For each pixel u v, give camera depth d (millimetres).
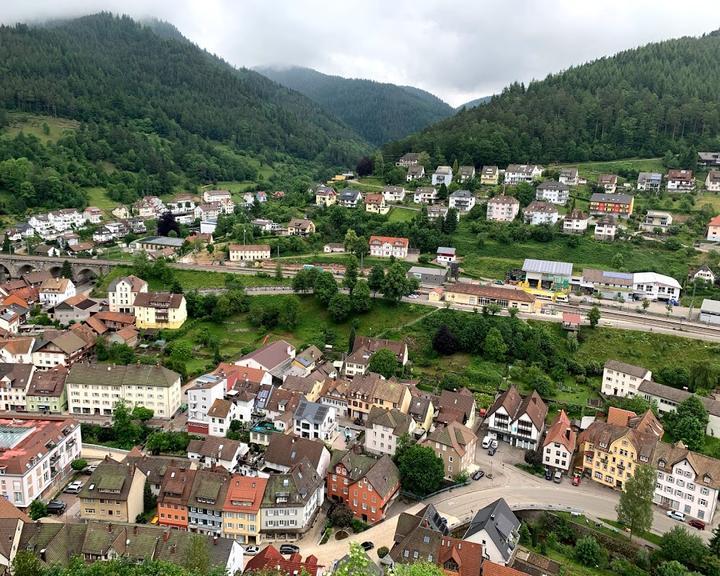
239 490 118062
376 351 183000
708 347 180875
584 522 122812
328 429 152125
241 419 158500
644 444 134375
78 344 194750
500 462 145750
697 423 145375
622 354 184625
